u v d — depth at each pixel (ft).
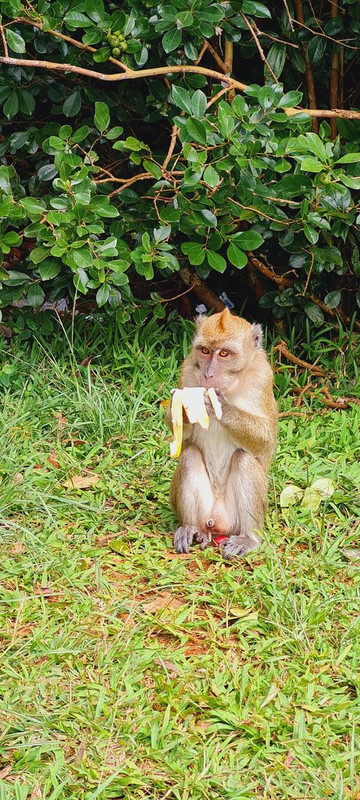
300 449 13.05
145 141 14.70
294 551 11.73
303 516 12.14
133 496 12.42
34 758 9.89
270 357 14.24
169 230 13.46
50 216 13.03
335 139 14.07
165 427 13.33
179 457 11.99
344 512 12.31
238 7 13.35
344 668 10.54
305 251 13.92
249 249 13.37
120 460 12.78
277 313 14.64
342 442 13.15
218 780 9.80
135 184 14.17
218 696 10.29
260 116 13.06
